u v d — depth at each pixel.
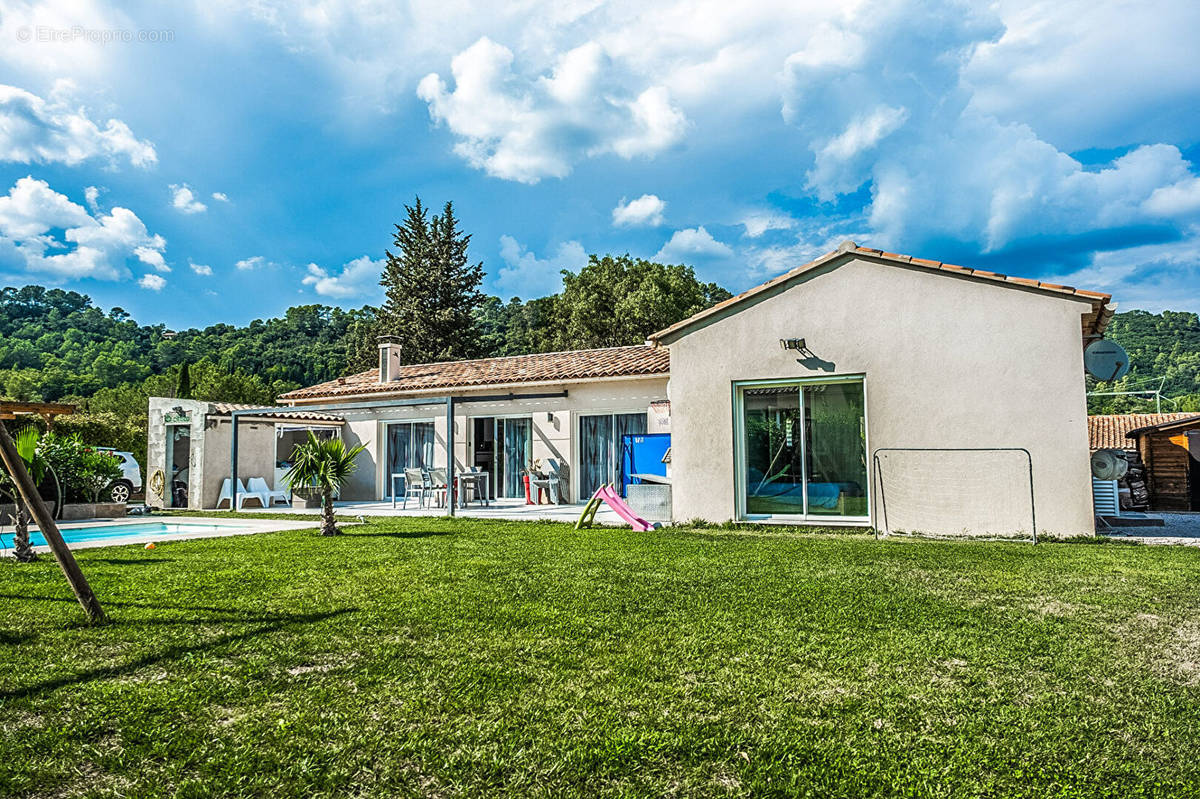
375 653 4.57
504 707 3.67
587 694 3.85
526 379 17.59
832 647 4.71
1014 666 4.32
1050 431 10.45
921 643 4.79
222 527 13.40
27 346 55.16
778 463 12.17
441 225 48.75
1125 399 35.88
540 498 17.62
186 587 6.71
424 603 6.00
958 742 3.25
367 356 48.38
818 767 3.01
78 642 4.85
